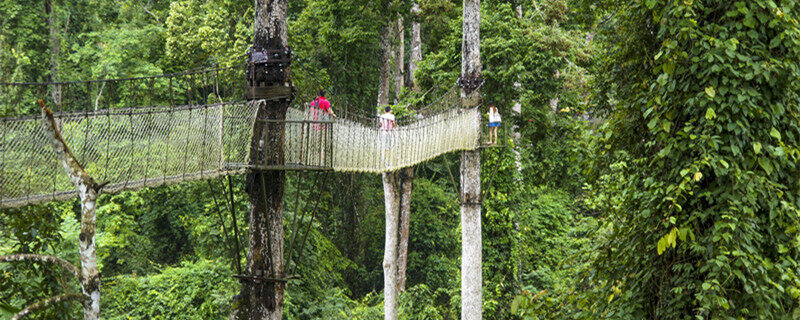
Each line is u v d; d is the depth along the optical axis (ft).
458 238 85.61
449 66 66.23
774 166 17.84
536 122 69.46
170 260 89.97
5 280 21.63
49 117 18.16
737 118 17.38
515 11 69.82
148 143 21.89
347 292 86.69
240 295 32.78
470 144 48.57
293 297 63.67
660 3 18.95
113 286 65.41
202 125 24.73
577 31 71.82
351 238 94.89
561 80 65.92
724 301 16.66
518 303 21.80
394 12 71.72
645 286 19.62
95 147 20.02
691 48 17.89
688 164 17.72
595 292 20.80
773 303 16.81
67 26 90.58
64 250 46.93
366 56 86.22
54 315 21.22
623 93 22.12
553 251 78.02
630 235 20.21
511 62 63.31
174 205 87.51
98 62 86.94
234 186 62.54
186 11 85.71
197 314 61.00
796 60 17.85
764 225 17.94
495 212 69.05
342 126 33.88
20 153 18.28
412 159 41.57
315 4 75.77
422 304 78.23
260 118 30.96
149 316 61.93
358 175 95.91
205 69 26.66
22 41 84.43
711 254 17.33
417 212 96.73
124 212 86.22
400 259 78.79
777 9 17.26
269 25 31.71
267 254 32.19
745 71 17.24
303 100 35.35
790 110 18.04
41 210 22.34
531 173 72.33
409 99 65.98
